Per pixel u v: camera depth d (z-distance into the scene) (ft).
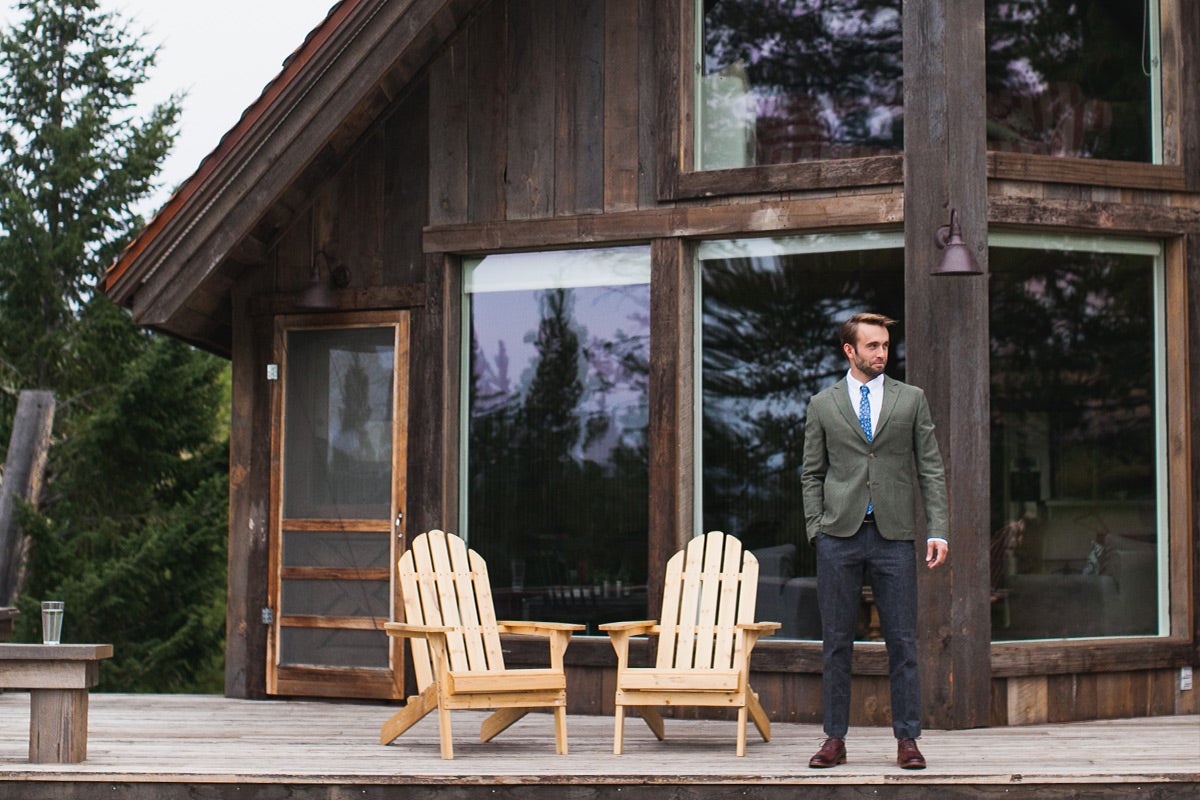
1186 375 24.70
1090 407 24.44
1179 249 24.82
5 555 37.63
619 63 25.48
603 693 25.14
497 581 26.00
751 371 24.67
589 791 18.13
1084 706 24.04
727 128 25.02
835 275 24.29
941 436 23.00
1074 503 24.27
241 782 18.39
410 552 21.79
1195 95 24.89
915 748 18.63
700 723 24.00
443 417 26.23
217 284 27.94
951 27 23.27
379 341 27.14
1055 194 23.98
